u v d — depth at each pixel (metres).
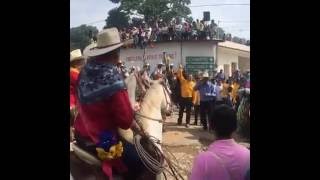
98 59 5.11
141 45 26.61
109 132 5.07
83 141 5.07
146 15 32.62
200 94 14.52
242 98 8.91
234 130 3.71
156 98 5.89
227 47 28.50
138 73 6.26
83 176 5.04
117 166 5.19
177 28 27.03
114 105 5.00
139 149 5.29
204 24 26.94
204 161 3.65
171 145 11.27
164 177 5.82
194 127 15.35
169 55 27.02
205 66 26.73
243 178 3.59
